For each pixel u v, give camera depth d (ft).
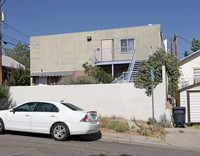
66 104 27.55
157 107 40.24
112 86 43.24
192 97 38.68
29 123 26.76
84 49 68.44
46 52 71.61
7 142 24.16
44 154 19.90
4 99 49.85
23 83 77.82
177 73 48.85
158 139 28.48
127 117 41.88
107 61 61.87
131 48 64.44
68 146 23.34
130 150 22.89
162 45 72.18
